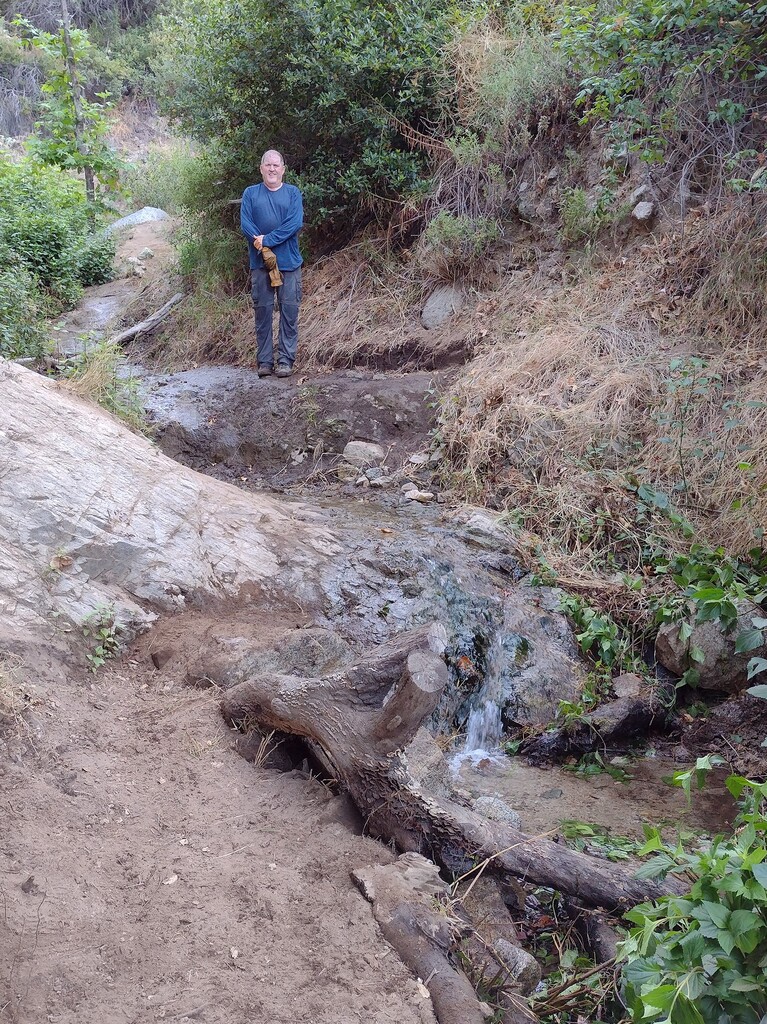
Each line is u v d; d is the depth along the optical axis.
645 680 5.46
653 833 2.82
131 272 13.26
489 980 3.08
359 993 2.83
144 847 3.42
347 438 7.90
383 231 10.09
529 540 6.30
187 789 3.81
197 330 10.56
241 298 10.71
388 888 3.23
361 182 9.91
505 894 3.64
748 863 2.33
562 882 3.53
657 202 8.06
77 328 11.54
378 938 3.06
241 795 3.82
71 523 4.95
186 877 3.26
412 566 5.76
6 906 3.00
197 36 10.73
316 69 9.73
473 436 7.13
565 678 5.45
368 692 3.76
